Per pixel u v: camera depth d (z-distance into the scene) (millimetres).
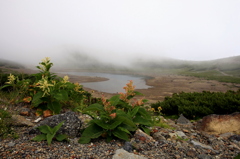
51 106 5852
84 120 5902
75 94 8078
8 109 5805
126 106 5590
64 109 7086
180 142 4812
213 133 7031
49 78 6797
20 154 3254
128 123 4391
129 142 4199
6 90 8680
